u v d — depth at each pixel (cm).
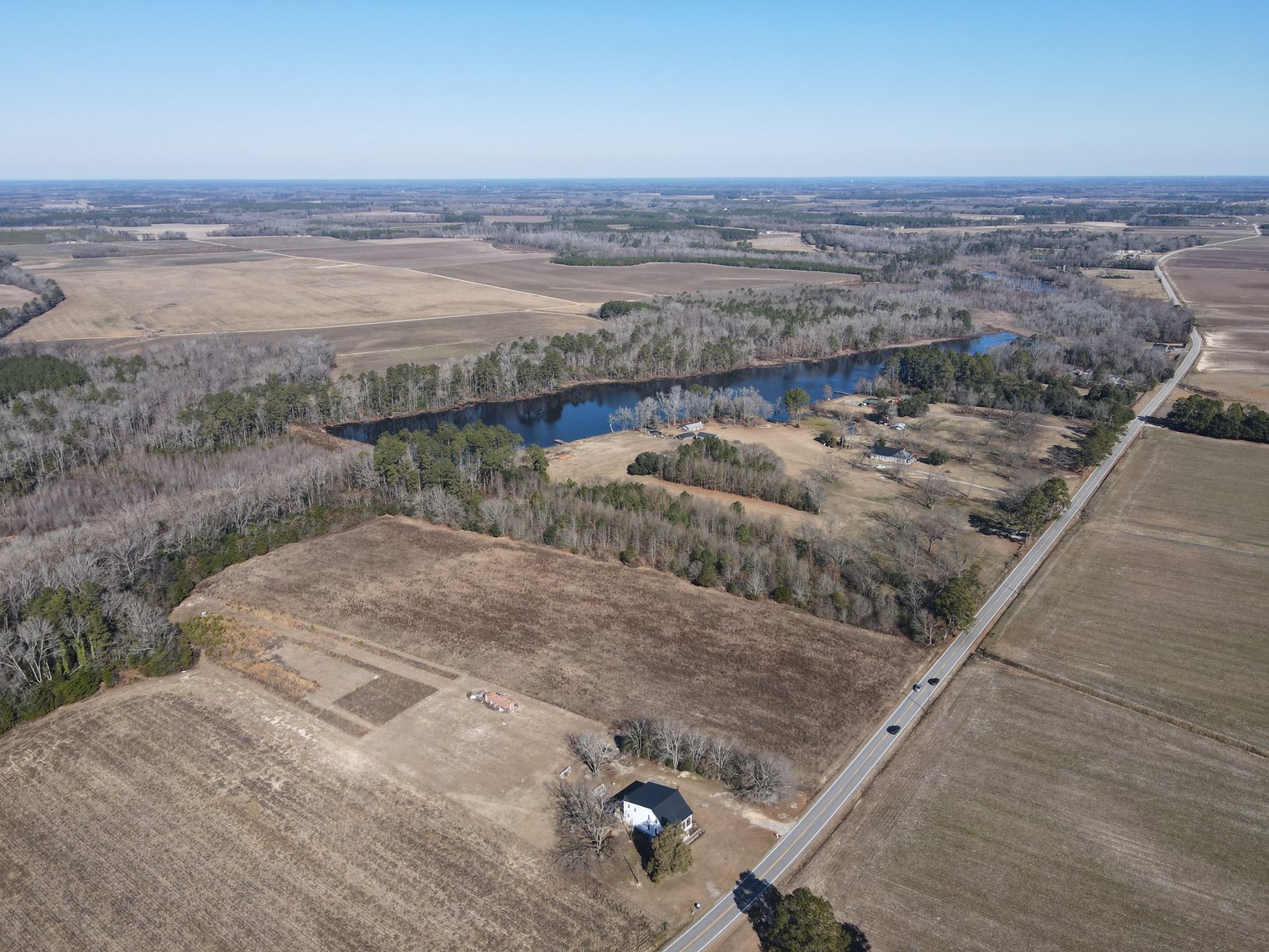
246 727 9444
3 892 7244
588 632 11319
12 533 14062
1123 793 8350
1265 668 10450
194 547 13612
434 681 10269
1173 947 6662
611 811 8038
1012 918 6912
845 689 10062
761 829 7906
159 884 7288
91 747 9138
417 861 7506
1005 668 10519
